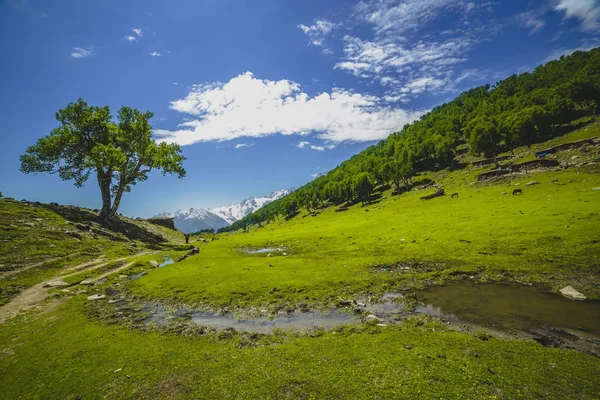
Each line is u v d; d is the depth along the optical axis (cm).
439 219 5509
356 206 15962
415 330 1538
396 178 15488
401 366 1180
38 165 5891
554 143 11781
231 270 3225
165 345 1552
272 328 1741
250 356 1374
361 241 4719
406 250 3644
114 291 2761
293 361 1295
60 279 2997
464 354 1248
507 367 1127
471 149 14188
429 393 1002
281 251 4872
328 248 4569
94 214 6444
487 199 6881
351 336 1513
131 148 6531
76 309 2220
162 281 2920
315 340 1503
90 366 1366
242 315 2002
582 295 1859
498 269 2591
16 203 5438
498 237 3516
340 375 1155
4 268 3109
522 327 1524
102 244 4697
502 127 14200
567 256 2623
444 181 12988
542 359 1174
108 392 1167
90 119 6119
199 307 2216
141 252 4931
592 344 1315
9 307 2264
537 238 3200
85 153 6284
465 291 2173
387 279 2578
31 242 3884
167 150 6738
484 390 998
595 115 12988
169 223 10406
